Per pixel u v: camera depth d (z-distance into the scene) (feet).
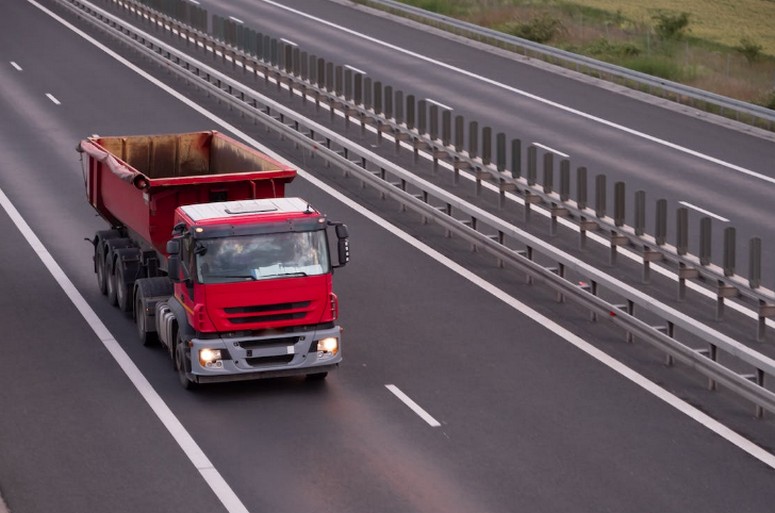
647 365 71.87
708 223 78.69
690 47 198.49
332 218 102.73
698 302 82.38
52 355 73.77
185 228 68.03
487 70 167.63
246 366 66.54
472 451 59.93
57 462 59.00
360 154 110.52
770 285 85.87
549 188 96.58
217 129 133.49
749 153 126.31
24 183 114.21
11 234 98.99
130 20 201.16
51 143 128.77
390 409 65.26
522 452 59.77
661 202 82.84
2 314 81.00
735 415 64.80
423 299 83.56
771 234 97.81
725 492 55.52
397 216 103.45
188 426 63.16
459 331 77.46
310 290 66.95
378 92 123.65
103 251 83.97
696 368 68.18
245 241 66.74
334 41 186.19
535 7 227.20
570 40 194.29
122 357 73.36
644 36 204.54
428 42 187.11
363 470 57.67
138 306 76.38
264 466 58.23
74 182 114.62
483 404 65.98
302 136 122.11
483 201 107.04
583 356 73.20
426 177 114.42
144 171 90.07
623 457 59.26
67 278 88.63
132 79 159.74
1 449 60.59
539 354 73.51
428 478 56.80
